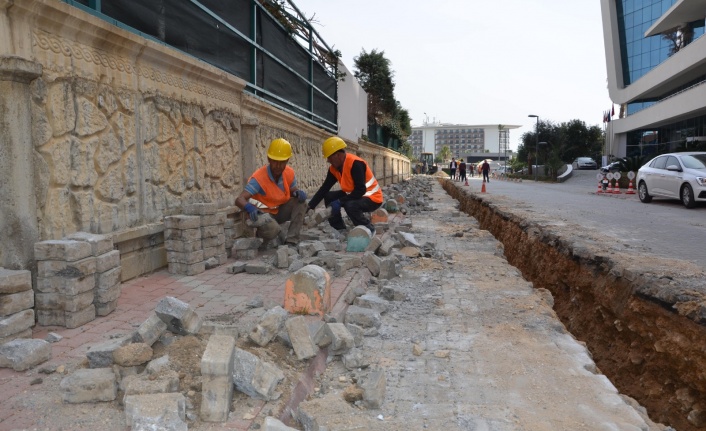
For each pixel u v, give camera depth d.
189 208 6.23
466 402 3.16
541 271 8.59
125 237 5.18
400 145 41.78
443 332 4.39
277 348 3.56
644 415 3.41
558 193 23.78
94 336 3.79
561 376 3.54
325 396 3.08
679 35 37.00
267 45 10.07
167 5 6.21
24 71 3.78
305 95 12.84
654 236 9.41
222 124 7.34
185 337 3.29
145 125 5.55
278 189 7.29
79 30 4.42
